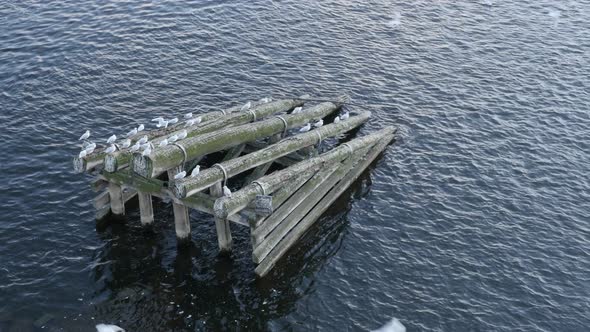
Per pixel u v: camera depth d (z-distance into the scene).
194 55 56.22
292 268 35.06
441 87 54.47
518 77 56.47
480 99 52.91
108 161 34.00
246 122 42.88
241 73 54.34
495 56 59.88
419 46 60.88
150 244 36.22
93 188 36.69
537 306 33.47
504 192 42.09
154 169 32.78
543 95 53.88
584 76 57.03
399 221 39.16
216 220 34.41
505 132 48.66
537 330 32.06
